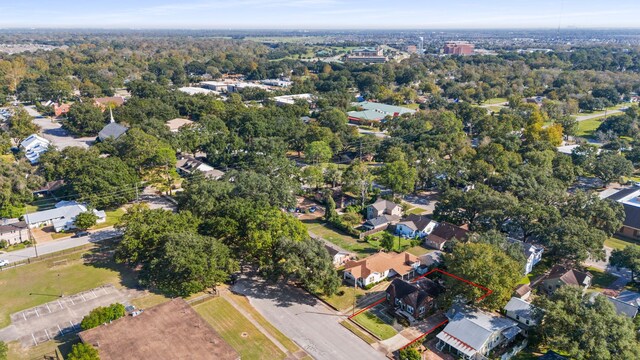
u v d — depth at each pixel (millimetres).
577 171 150000
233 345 72812
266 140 165500
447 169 139250
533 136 186375
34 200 130875
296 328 77688
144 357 65438
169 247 85000
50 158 142625
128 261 98438
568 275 88750
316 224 121438
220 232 96250
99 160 130000
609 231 106500
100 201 121375
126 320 73750
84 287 88688
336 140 176625
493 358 69812
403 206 128500
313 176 137750
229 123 196250
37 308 81938
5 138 175250
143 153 138500
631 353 61375
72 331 75562
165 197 137250
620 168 148125
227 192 111625
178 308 77438
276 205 116500
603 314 66750
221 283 90875
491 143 164125
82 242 108188
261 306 83812
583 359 63250
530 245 97500
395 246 108688
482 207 108812
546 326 68375
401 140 171125
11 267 96250
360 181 132625
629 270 96188
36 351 70688
